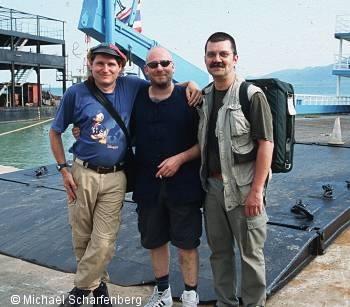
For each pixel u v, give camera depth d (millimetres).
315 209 4969
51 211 5301
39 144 19359
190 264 3020
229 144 2676
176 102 2867
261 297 2895
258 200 2637
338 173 6875
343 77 30031
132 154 3084
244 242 2803
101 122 2871
